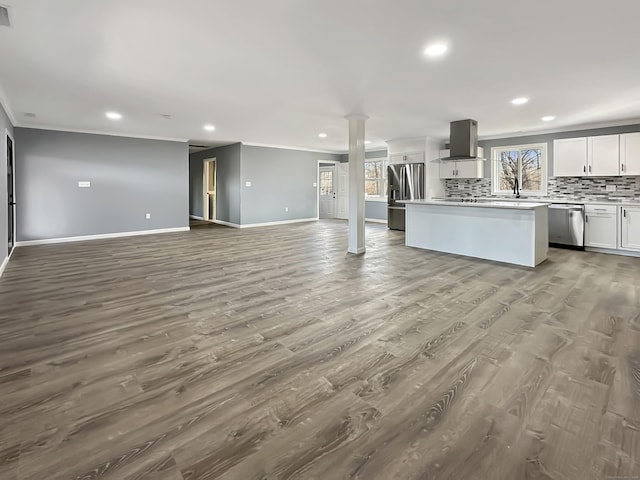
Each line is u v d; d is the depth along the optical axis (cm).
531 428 162
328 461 144
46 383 202
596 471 137
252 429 163
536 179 722
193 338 261
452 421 168
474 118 583
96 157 737
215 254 573
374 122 624
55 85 405
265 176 977
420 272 451
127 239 730
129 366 221
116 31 269
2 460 144
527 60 327
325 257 549
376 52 309
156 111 540
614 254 561
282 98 460
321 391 193
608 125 617
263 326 282
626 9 238
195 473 138
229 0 226
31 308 322
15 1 226
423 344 249
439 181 841
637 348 239
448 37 280
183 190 865
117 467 141
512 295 355
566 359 225
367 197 1078
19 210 655
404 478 135
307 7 235
